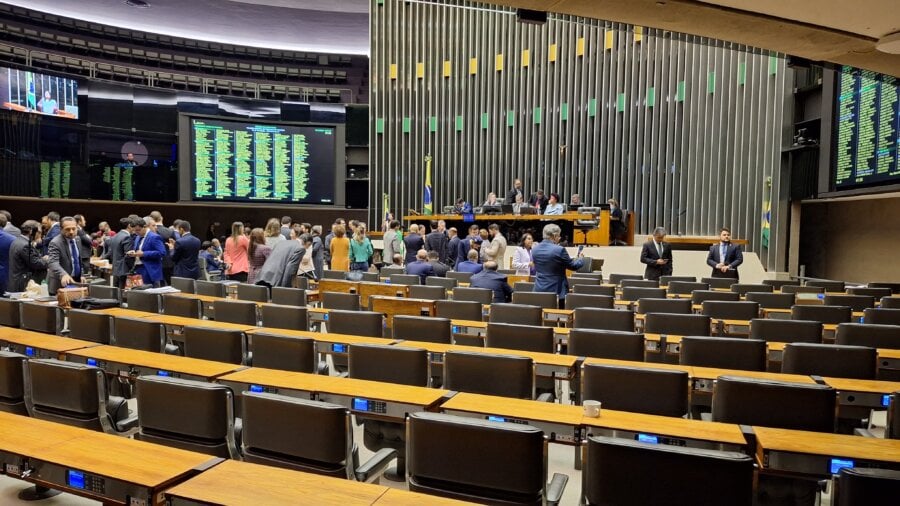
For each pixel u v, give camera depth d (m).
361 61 23.06
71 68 17.02
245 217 19.45
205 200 16.98
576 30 17.48
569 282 8.70
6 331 4.73
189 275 8.98
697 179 15.38
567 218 12.41
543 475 2.31
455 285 7.89
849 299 6.67
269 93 20.73
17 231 9.28
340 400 3.13
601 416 2.82
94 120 15.55
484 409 2.89
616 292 8.18
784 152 13.46
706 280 8.80
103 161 15.73
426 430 2.40
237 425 3.18
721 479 1.97
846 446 2.47
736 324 5.33
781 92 13.52
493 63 18.75
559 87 17.78
